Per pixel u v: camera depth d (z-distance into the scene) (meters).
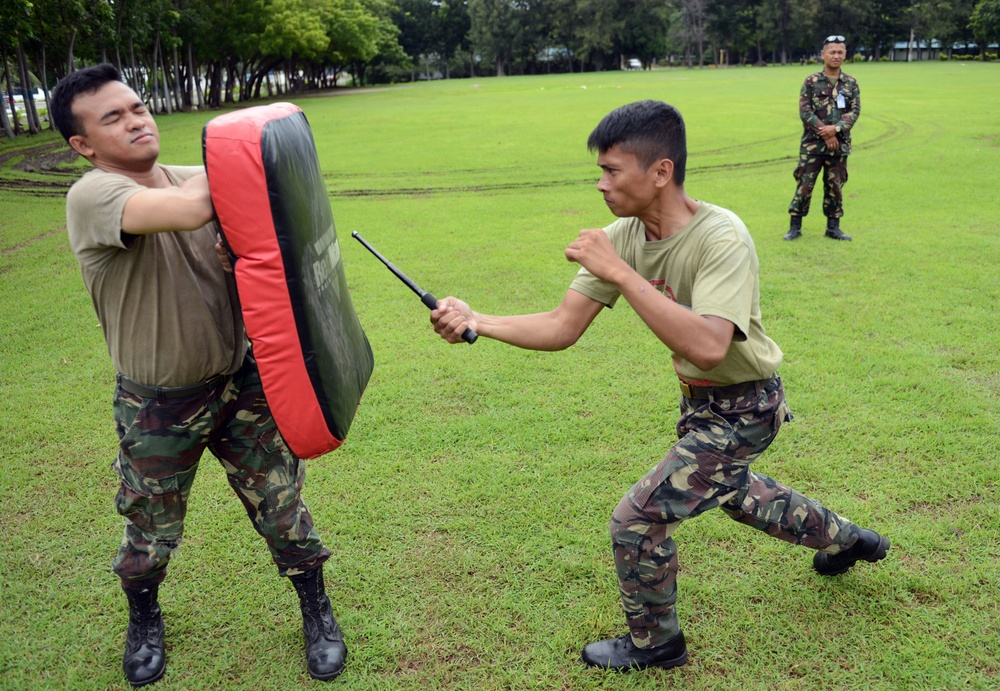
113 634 2.95
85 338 5.98
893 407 4.46
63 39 30.06
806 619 2.89
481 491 3.78
